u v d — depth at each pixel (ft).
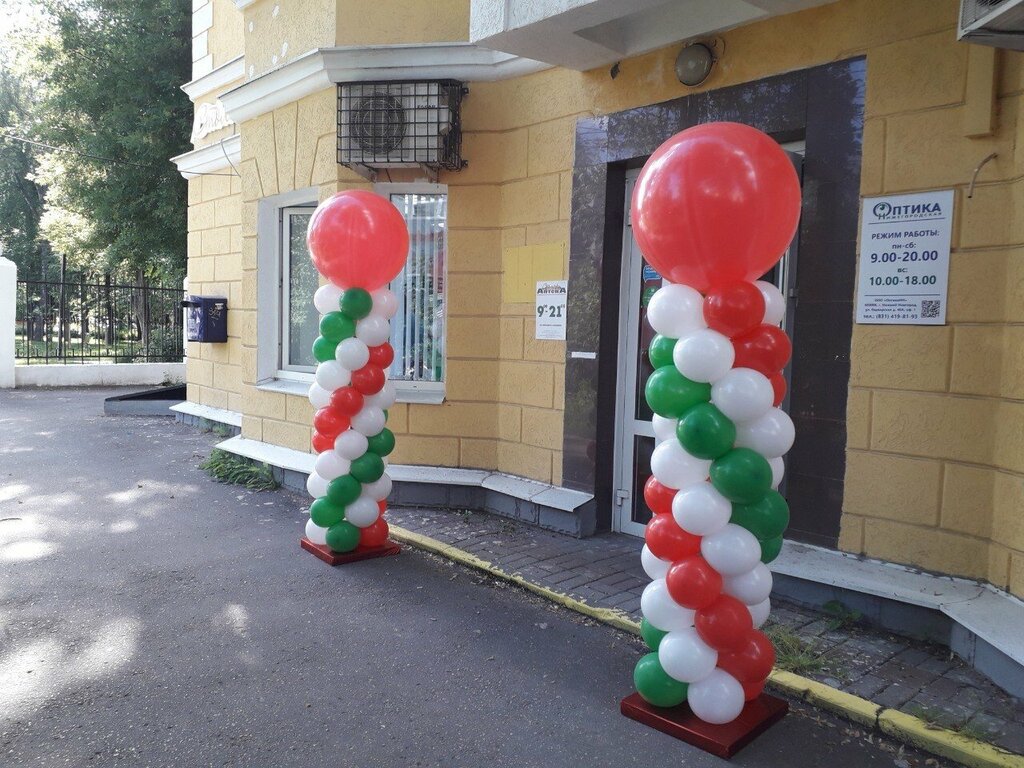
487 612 13.66
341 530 15.93
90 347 54.03
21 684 10.62
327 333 15.57
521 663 11.71
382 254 15.34
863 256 13.12
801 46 13.92
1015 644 10.28
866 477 13.24
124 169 47.98
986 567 11.98
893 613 12.30
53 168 55.47
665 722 9.75
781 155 8.96
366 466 15.88
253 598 14.02
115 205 47.88
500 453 19.98
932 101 12.33
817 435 13.84
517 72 18.81
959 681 10.82
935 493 12.48
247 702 10.33
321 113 21.17
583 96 17.63
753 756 9.30
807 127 13.83
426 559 16.42
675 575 9.19
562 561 15.97
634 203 9.52
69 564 15.61
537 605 14.02
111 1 49.39
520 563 15.76
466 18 19.53
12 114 87.92
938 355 12.35
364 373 15.64
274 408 23.59
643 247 9.50
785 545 14.14
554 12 14.33
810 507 13.99
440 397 20.59
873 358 13.07
